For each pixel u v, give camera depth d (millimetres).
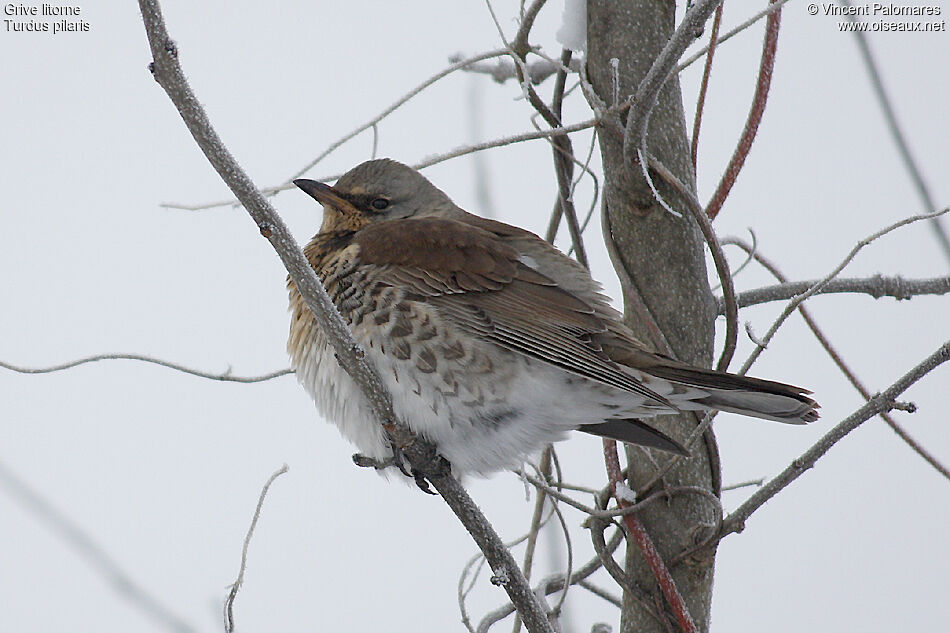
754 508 10000
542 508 11195
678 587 10406
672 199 10438
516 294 10508
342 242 11461
